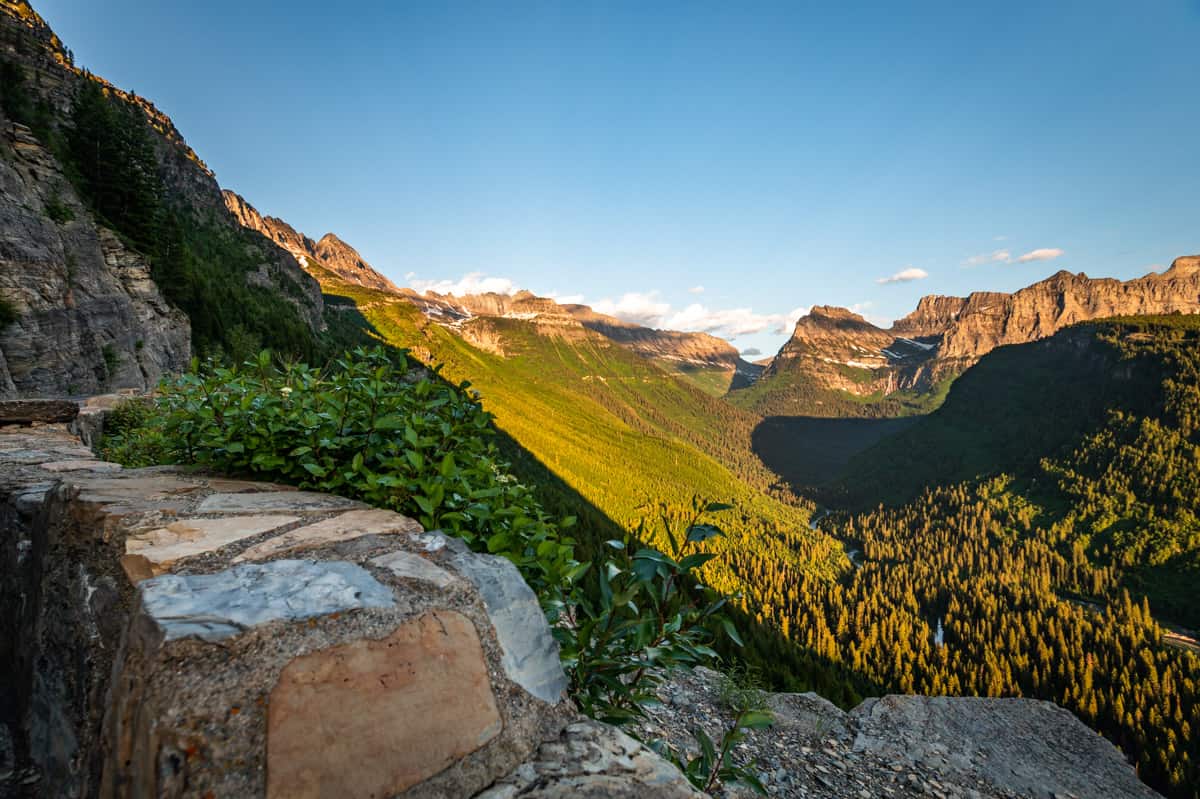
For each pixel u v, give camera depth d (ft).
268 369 14.05
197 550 6.49
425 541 7.56
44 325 95.45
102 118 160.35
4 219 94.12
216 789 3.70
